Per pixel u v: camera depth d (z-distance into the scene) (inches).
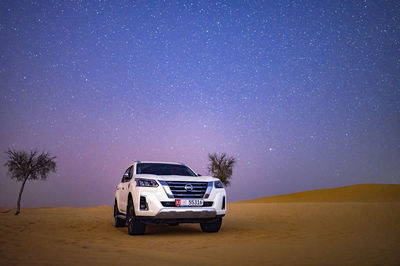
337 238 284.8
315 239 280.4
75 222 486.3
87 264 171.3
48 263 173.9
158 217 301.9
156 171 357.4
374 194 1943.9
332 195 2114.9
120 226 410.0
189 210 307.1
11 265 168.6
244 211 707.4
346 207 644.7
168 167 371.9
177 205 307.4
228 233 333.1
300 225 402.0
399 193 1888.5
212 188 327.0
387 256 196.2
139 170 357.4
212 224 342.0
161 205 302.7
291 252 213.5
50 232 347.3
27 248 231.5
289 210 661.9
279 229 362.3
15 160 1163.9
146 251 218.7
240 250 223.1
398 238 283.0
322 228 367.6
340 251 215.9
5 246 241.0
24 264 171.2
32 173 1168.8
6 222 472.7
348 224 406.6
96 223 469.7
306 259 188.9
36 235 317.4
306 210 634.8
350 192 2156.7
